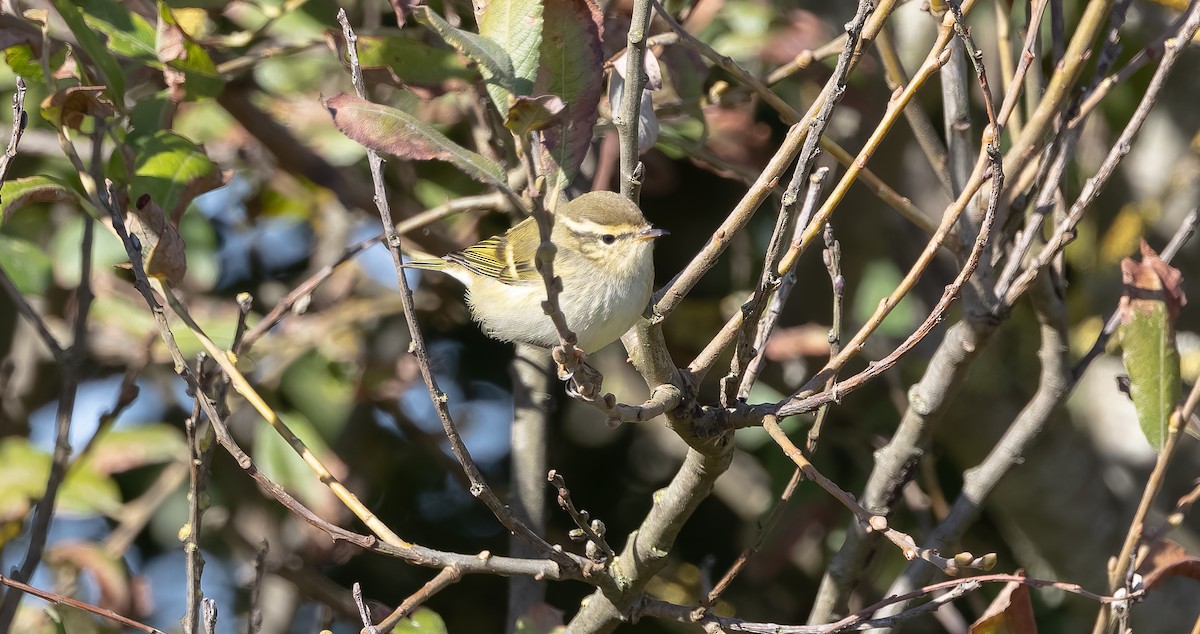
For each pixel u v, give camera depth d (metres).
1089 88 8.20
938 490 10.82
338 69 13.03
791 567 13.86
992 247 7.96
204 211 13.58
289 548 12.52
